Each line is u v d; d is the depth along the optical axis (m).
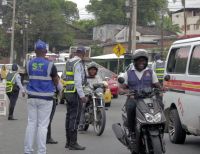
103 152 10.68
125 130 9.48
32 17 79.50
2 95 18.45
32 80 9.40
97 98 13.27
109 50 71.50
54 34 81.19
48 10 81.44
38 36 80.50
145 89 8.84
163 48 53.09
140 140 8.76
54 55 42.44
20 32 78.88
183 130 11.51
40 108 9.42
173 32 79.44
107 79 26.06
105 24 86.56
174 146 11.41
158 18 84.19
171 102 11.85
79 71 10.91
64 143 11.85
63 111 19.91
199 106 10.30
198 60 10.62
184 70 11.25
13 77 16.88
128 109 8.98
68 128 11.03
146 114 8.46
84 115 13.68
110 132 13.80
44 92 9.38
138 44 63.00
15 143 11.78
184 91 11.12
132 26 34.38
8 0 79.38
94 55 74.12
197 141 12.20
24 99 27.20
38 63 9.40
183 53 11.52
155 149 8.23
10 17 79.81
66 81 11.05
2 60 82.81
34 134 9.51
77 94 10.95
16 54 81.56
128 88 9.23
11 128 14.59
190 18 83.88
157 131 8.46
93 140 12.40
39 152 9.38
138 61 9.20
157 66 17.00
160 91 9.18
